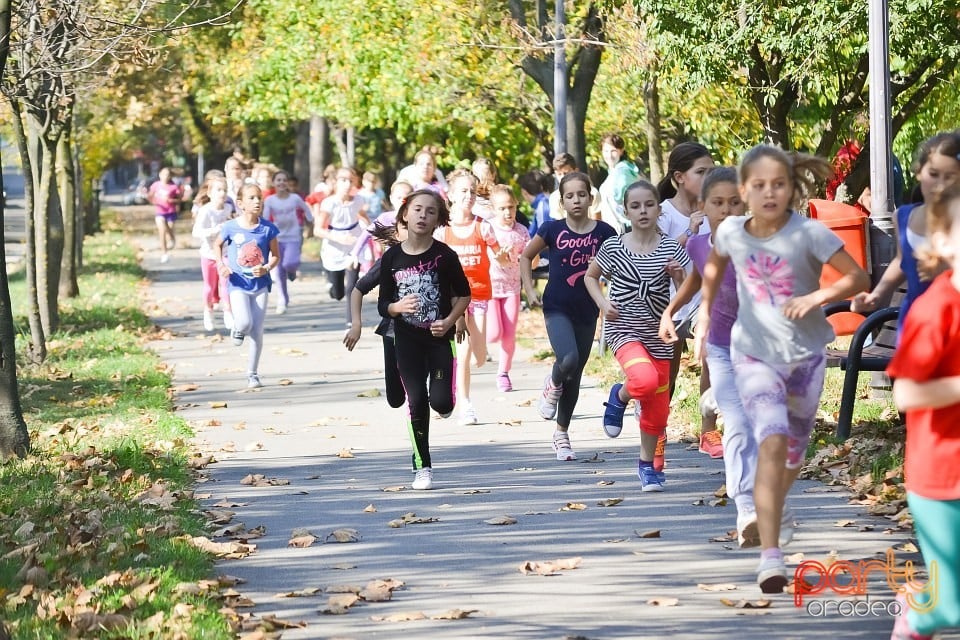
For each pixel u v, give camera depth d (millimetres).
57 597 12078
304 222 40250
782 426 10945
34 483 17109
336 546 14000
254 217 25812
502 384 24344
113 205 152875
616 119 42031
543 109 43781
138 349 31578
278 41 52312
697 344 12008
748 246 11297
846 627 10703
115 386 26047
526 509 15367
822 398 20812
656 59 32281
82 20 27250
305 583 12609
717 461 17609
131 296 45688
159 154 162250
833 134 32656
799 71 28062
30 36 26219
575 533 14164
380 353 30672
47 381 26625
